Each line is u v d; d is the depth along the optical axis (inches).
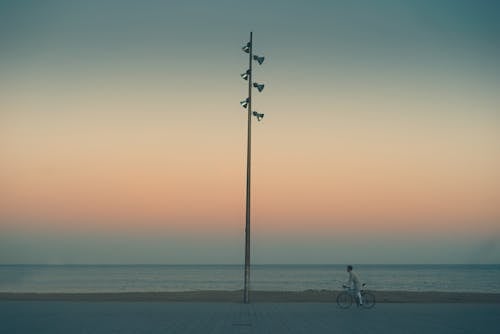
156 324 898.7
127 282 4020.7
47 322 934.4
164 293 1755.7
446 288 3149.6
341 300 1298.0
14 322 935.0
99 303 1402.6
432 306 1309.1
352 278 1282.0
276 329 826.8
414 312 1136.2
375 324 903.1
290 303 1391.5
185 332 789.2
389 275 6254.9
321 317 1023.0
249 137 1371.8
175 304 1363.2
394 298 1563.7
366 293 1314.0
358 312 1136.8
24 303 1400.1
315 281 4315.9
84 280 4480.8
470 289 3046.3
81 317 1021.8
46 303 1396.4
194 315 1059.9
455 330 819.4
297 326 868.0
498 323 920.9
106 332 791.7
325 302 1430.9
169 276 5772.6
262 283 3914.9
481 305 1348.4
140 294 1723.7
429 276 5831.7
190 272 7711.6
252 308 1237.1
